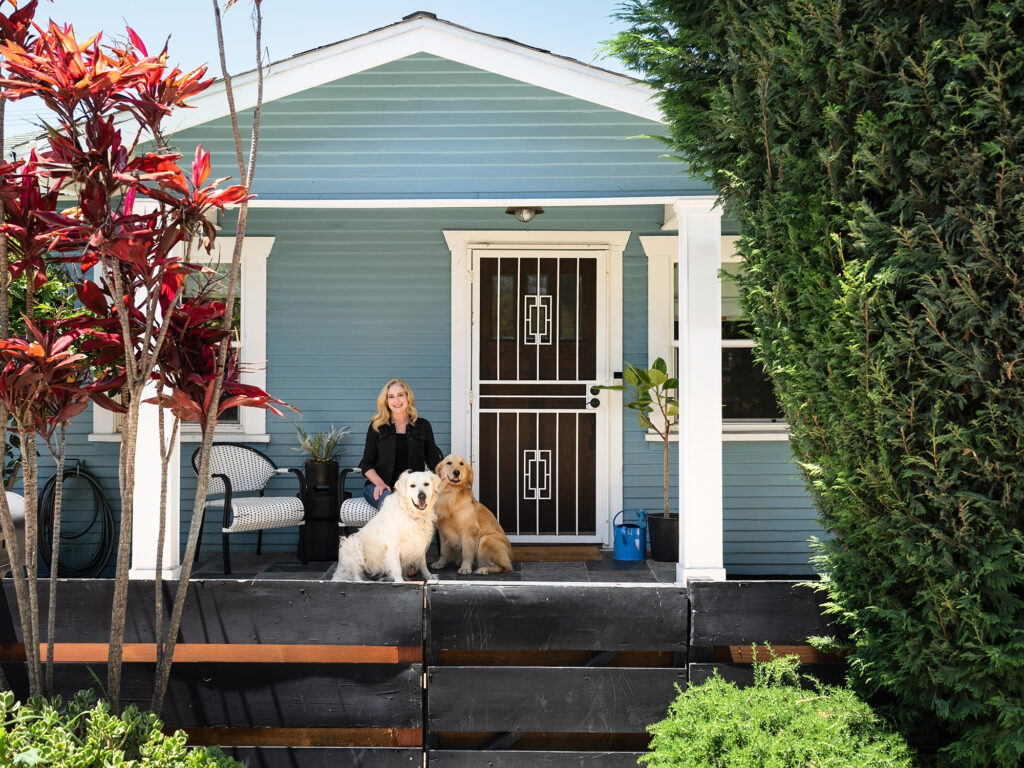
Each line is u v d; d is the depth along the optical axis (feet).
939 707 9.30
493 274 20.88
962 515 8.75
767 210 10.30
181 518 20.02
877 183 9.14
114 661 9.47
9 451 16.29
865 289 9.04
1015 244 8.30
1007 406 8.45
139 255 8.63
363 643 11.18
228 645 11.44
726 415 20.74
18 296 12.64
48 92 8.46
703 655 11.41
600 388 19.94
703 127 11.53
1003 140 8.24
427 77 15.46
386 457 17.81
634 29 12.01
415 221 20.76
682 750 9.36
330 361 20.76
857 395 9.32
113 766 7.74
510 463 21.01
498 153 15.42
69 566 20.13
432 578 16.19
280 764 11.02
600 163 15.31
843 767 8.64
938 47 8.59
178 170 8.66
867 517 9.68
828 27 9.32
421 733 11.34
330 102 15.47
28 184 9.16
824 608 11.14
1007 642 9.04
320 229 20.70
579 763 11.21
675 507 20.70
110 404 9.50
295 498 18.90
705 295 14.03
